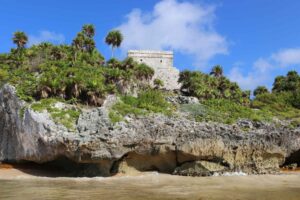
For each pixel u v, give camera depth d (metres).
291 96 70.88
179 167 44.66
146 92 57.19
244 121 49.69
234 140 45.50
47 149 41.56
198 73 70.50
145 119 44.66
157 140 43.34
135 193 29.30
